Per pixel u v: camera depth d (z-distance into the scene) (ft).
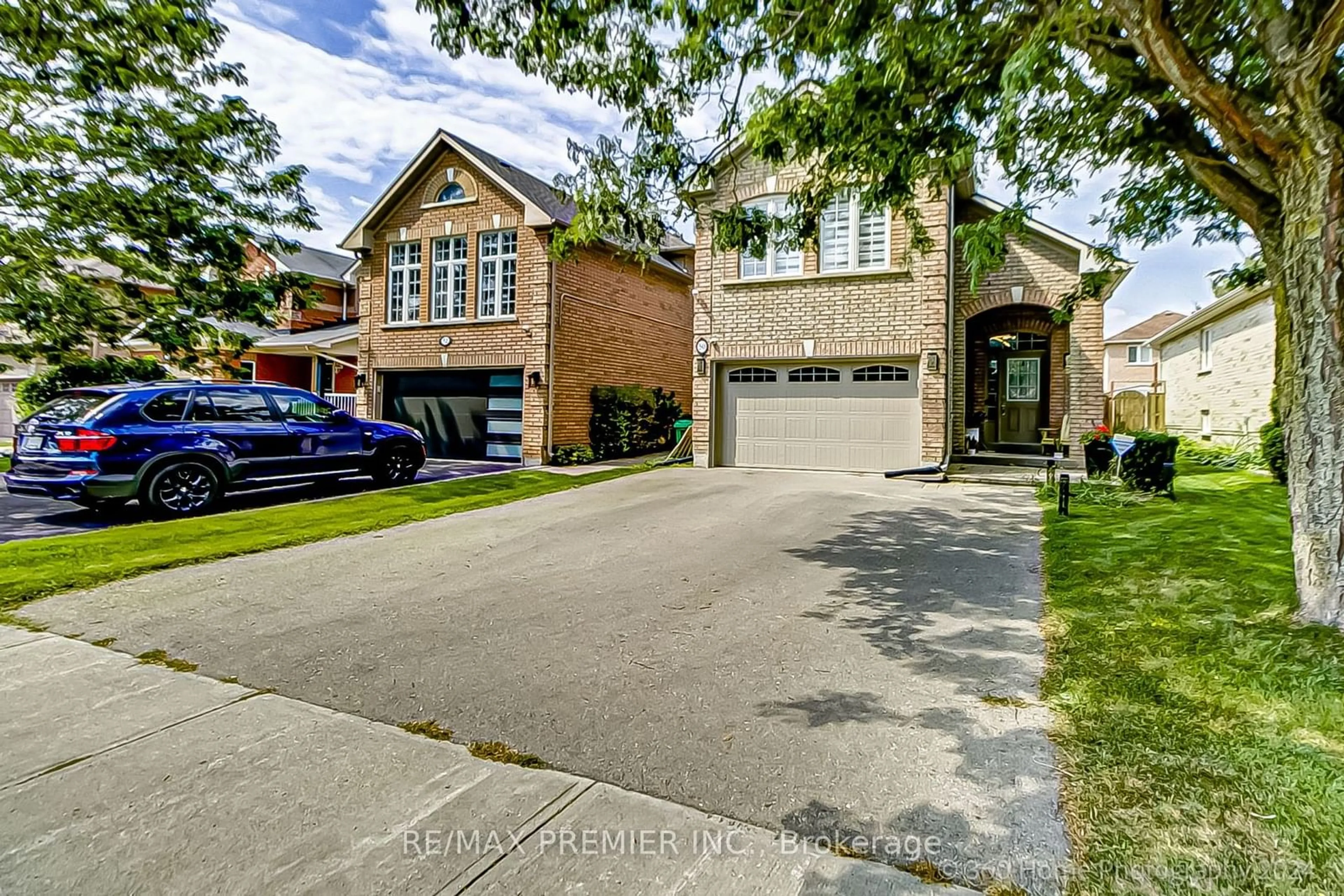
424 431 54.60
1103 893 6.75
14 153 34.30
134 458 27.04
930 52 17.33
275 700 11.35
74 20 33.14
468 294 51.90
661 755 9.55
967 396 47.06
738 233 22.97
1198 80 13.82
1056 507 28.68
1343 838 7.30
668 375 65.57
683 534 24.48
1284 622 13.15
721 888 6.95
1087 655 12.62
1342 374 12.69
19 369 68.95
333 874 7.19
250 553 21.68
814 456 42.37
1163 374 71.67
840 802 8.38
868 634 14.32
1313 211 12.89
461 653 13.42
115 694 11.55
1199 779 8.46
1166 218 26.50
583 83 19.33
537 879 7.10
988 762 9.17
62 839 7.74
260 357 68.39
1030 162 22.20
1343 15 11.63
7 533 24.80
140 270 40.93
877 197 21.91
